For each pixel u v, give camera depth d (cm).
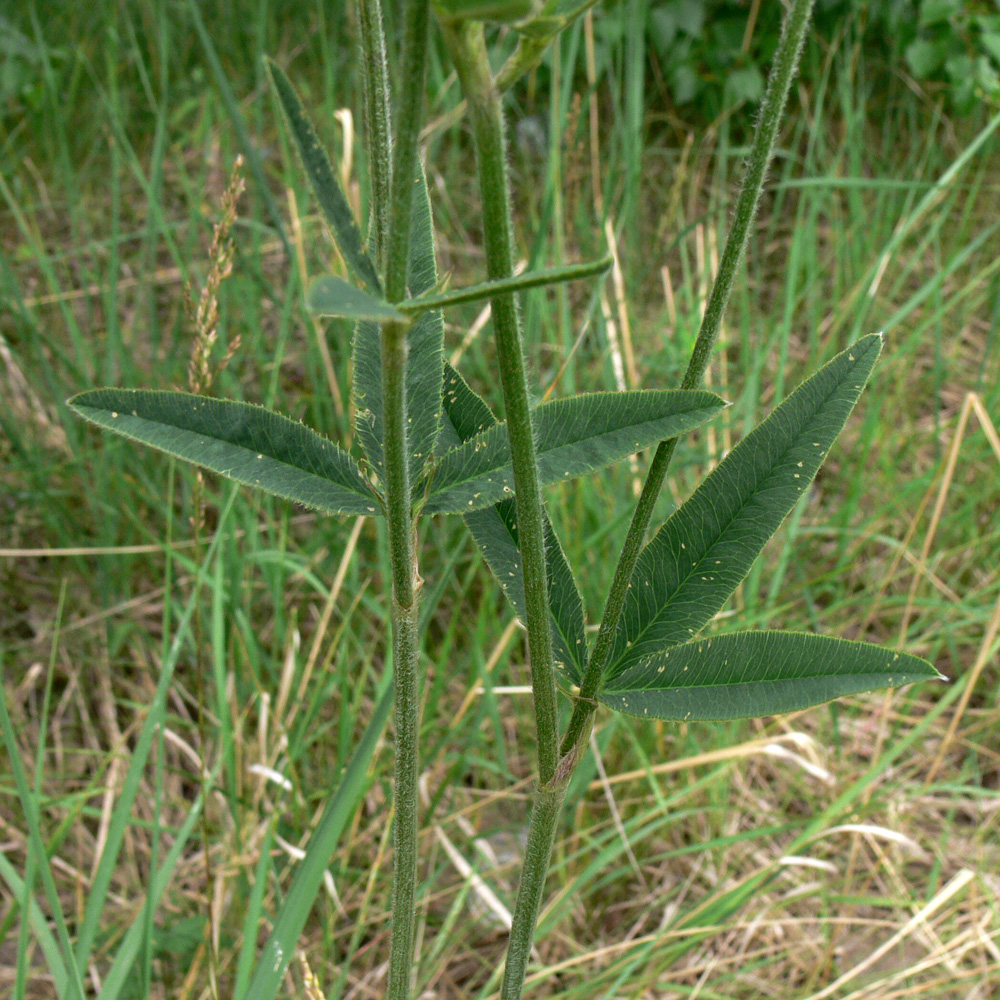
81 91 79
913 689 53
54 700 52
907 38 81
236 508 50
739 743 51
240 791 43
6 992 41
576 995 40
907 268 66
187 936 39
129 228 74
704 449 55
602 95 81
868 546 63
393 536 16
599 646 18
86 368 59
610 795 42
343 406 51
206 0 84
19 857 45
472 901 46
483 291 13
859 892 48
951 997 44
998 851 49
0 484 54
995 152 86
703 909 42
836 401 19
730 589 19
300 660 50
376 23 15
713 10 83
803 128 83
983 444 64
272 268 71
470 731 46
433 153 70
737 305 71
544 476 18
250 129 79
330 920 39
